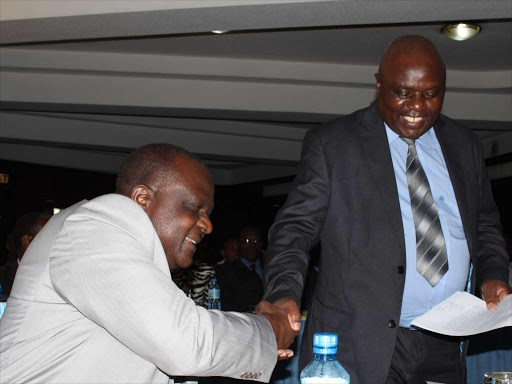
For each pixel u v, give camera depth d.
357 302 1.93
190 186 1.33
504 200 9.38
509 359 3.72
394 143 2.08
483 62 6.29
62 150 10.95
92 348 1.20
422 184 2.03
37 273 1.22
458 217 2.06
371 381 1.88
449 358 2.02
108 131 9.43
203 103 6.97
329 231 2.02
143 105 6.98
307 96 6.97
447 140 2.15
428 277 1.96
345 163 2.03
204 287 5.12
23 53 6.69
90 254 1.19
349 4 3.94
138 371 1.22
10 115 8.95
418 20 4.19
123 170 1.36
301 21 4.29
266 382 1.29
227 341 1.22
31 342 1.19
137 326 1.14
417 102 1.92
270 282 1.86
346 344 1.92
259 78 6.80
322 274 2.04
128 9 4.20
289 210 2.04
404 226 2.00
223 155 9.89
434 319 1.71
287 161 10.19
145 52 6.59
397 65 1.93
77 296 1.17
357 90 6.92
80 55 6.71
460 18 4.11
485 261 2.12
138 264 1.18
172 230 1.32
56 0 4.34
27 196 10.73
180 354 1.15
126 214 1.26
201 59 6.72
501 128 7.30
